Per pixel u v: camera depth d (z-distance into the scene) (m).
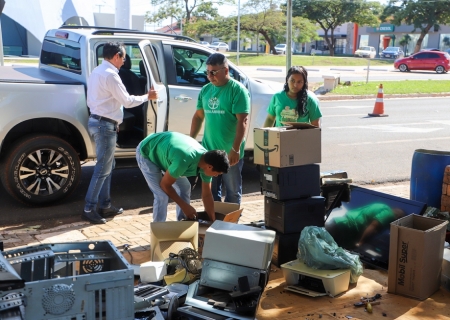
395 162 8.91
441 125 13.12
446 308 3.89
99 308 2.84
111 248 3.35
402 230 3.99
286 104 5.23
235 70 7.15
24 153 5.89
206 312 3.55
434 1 52.00
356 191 5.13
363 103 17.95
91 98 5.59
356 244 4.95
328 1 55.16
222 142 5.12
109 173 5.75
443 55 34.00
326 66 40.22
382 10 56.91
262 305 3.88
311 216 4.66
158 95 6.31
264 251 3.76
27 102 5.84
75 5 34.16
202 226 4.73
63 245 3.34
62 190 6.18
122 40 6.59
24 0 33.62
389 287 4.11
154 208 4.89
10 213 5.96
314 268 4.16
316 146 4.60
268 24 50.22
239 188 5.42
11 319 2.61
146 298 3.55
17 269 3.12
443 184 5.35
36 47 35.75
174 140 4.47
